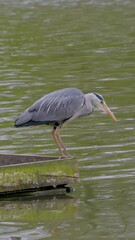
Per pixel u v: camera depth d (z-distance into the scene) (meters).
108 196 12.92
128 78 23.92
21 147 16.30
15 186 13.09
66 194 13.24
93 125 18.12
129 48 30.59
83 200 12.80
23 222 11.82
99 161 14.99
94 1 53.66
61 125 13.95
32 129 18.00
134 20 40.47
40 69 26.47
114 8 47.94
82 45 32.06
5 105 20.50
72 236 11.03
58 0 55.94
